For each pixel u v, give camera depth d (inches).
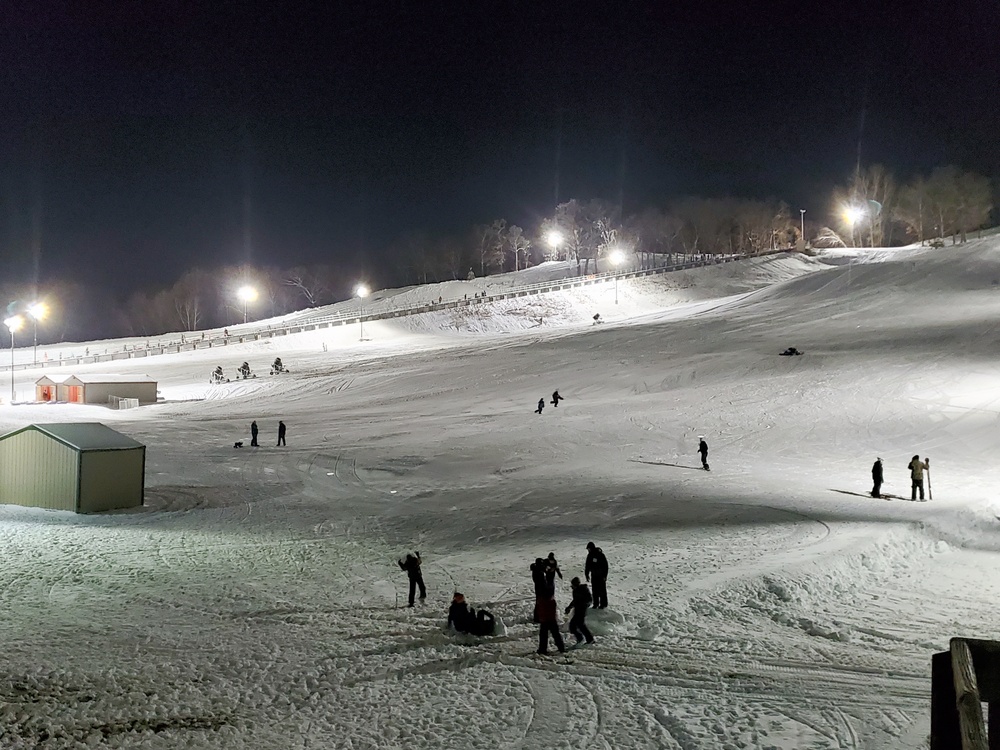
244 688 462.9
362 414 2118.6
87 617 617.3
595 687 459.5
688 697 439.5
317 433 1868.8
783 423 1721.2
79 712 423.8
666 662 504.1
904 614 631.8
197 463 1546.5
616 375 2378.2
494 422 1898.4
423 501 1195.9
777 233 6505.9
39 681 469.7
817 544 847.7
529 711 423.5
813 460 1448.1
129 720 414.6
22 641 550.6
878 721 395.5
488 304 4239.7
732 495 1163.9
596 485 1261.1
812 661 504.4
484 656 520.7
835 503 1101.7
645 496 1164.5
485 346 3122.5
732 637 561.3
